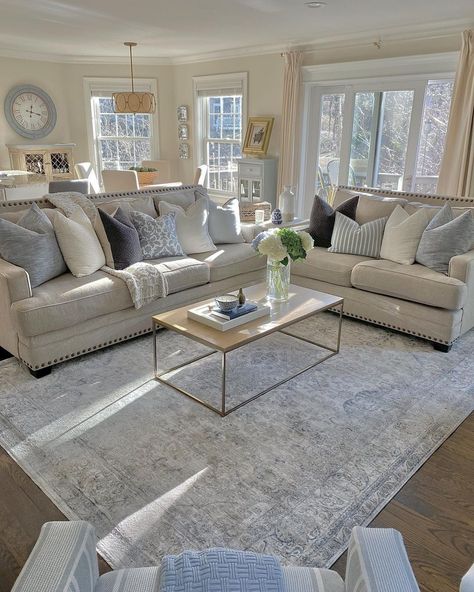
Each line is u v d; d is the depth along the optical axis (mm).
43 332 2920
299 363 3225
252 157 6887
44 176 7246
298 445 2389
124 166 8289
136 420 2570
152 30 5562
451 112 4977
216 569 1080
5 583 1673
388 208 4105
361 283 3754
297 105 6289
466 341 3590
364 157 5980
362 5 4367
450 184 5133
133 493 2068
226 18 4930
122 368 3119
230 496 2057
